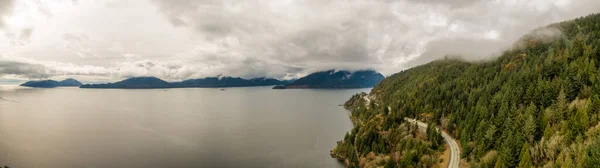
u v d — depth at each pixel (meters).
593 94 98.88
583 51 140.50
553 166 74.12
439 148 118.62
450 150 117.50
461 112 142.88
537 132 96.44
